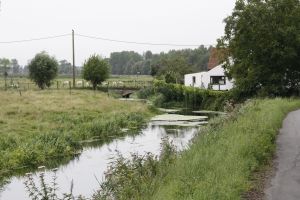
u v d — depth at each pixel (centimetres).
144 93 6912
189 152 1340
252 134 1514
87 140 2792
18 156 2105
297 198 952
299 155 1412
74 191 1556
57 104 3969
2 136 2433
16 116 3150
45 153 2266
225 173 1060
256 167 1220
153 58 18725
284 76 4875
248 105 2756
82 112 3681
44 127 2836
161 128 3378
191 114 4647
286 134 1858
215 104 5272
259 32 4678
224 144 1366
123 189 1109
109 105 4391
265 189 1021
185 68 10475
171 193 933
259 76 4812
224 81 6700
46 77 6650
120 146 2536
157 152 2252
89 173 1870
